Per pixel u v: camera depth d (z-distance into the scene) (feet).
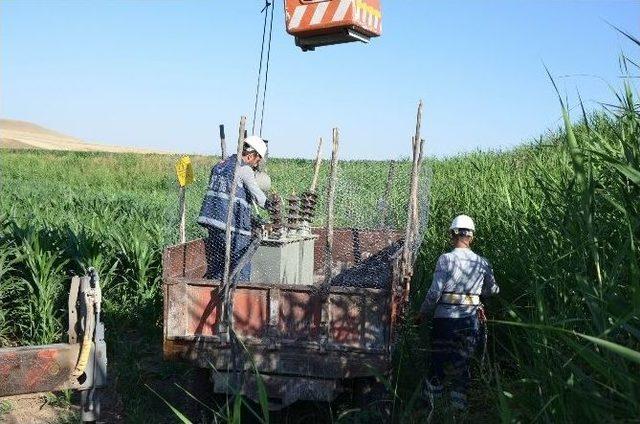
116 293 31.24
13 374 12.49
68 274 30.12
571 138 11.01
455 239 21.39
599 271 10.72
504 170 41.29
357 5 23.36
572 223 12.60
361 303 17.65
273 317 18.19
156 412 21.36
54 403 21.68
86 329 12.93
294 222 24.43
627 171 10.73
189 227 31.32
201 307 18.86
